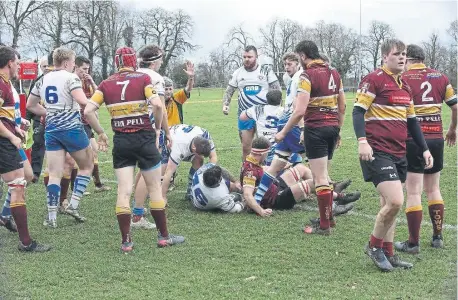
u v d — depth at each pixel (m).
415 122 8.05
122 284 7.41
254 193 11.22
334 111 9.47
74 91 9.83
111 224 10.57
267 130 12.92
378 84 7.63
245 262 8.23
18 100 10.40
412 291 7.03
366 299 6.74
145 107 8.69
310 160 9.55
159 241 9.05
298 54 9.55
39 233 10.00
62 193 11.51
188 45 84.94
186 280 7.50
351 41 89.12
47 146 10.27
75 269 8.03
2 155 8.68
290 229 9.95
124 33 71.81
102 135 9.12
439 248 8.87
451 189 13.30
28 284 7.43
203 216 10.94
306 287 7.19
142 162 8.80
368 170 7.71
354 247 8.90
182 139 10.98
